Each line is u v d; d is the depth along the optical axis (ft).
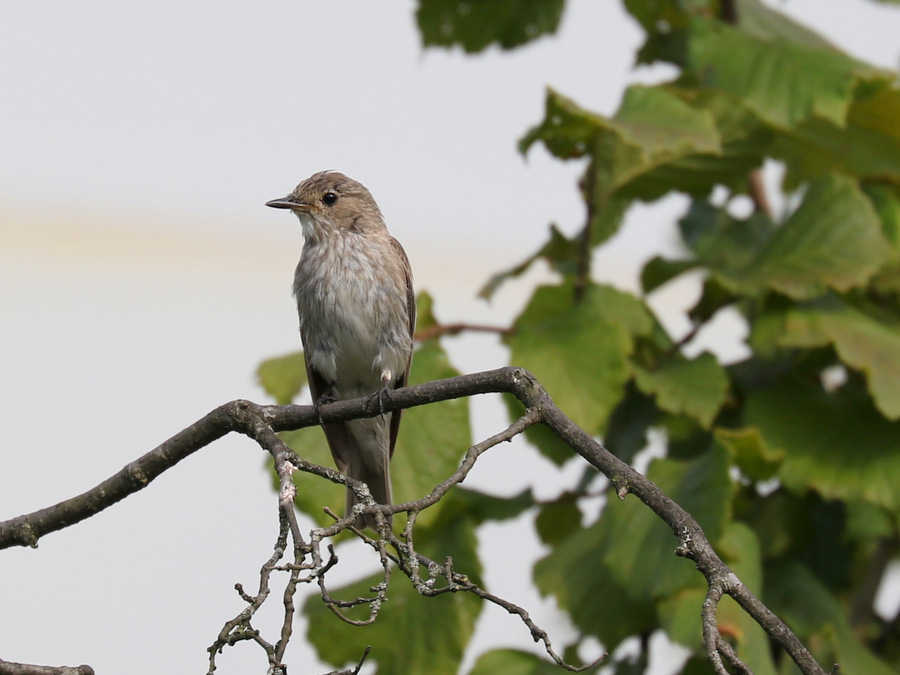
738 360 38.27
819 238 35.24
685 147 32.68
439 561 33.81
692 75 39.01
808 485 32.96
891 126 38.58
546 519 37.50
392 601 34.24
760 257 36.63
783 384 35.45
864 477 32.76
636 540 31.89
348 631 34.17
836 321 34.04
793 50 36.81
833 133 39.91
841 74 35.65
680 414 36.73
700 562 18.26
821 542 36.73
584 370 33.06
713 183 37.86
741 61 36.86
